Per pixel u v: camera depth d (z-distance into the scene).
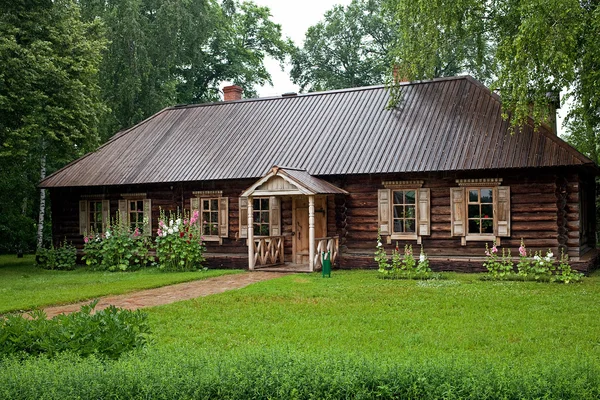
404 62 20.69
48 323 8.12
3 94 20.61
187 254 21.03
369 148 20.84
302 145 22.12
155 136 26.12
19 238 30.86
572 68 16.05
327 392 5.68
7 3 21.47
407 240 20.25
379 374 5.89
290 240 22.31
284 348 7.97
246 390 5.78
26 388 5.79
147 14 37.72
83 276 20.42
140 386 5.80
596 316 11.34
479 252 19.27
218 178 21.84
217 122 25.73
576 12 15.38
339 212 21.09
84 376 5.98
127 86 33.66
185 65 41.34
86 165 25.50
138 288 16.52
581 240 20.28
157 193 24.05
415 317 11.52
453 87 22.53
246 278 18.36
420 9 19.25
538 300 13.14
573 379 5.72
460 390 5.55
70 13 23.72
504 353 8.59
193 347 8.90
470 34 20.47
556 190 18.34
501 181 18.89
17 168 26.06
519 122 17.36
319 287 15.66
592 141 21.08
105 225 24.95
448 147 19.67
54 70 21.11
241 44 46.78
